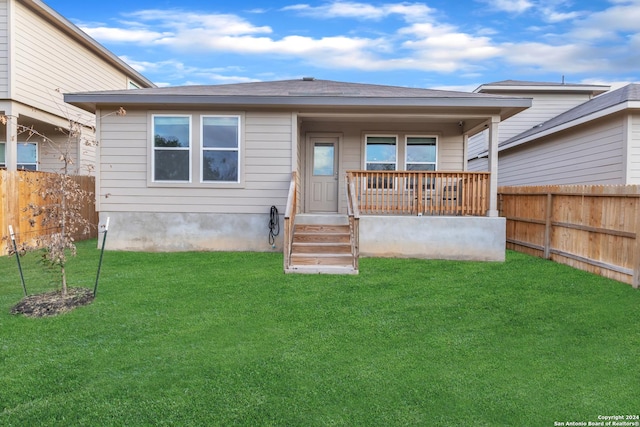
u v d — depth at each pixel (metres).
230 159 8.63
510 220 9.47
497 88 15.52
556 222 7.64
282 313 4.57
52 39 11.16
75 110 12.16
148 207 8.62
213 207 8.64
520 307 4.84
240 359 3.41
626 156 8.88
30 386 2.94
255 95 8.11
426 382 3.05
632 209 5.78
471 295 5.34
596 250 6.57
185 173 8.62
